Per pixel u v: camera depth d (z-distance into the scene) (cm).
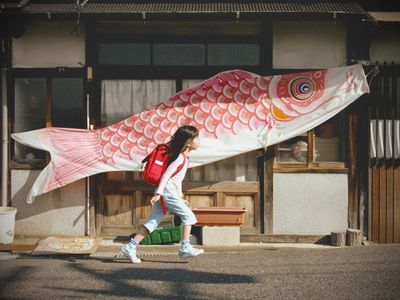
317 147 836
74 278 639
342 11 766
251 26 825
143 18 776
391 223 827
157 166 679
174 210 688
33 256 746
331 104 795
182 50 830
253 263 711
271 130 801
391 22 770
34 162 834
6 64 823
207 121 802
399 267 688
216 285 612
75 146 807
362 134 823
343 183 828
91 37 821
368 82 820
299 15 768
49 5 823
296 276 648
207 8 792
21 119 838
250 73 806
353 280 632
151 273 661
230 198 838
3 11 766
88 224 833
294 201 830
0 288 600
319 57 822
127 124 806
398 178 826
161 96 832
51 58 828
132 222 839
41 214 835
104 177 837
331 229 830
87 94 824
